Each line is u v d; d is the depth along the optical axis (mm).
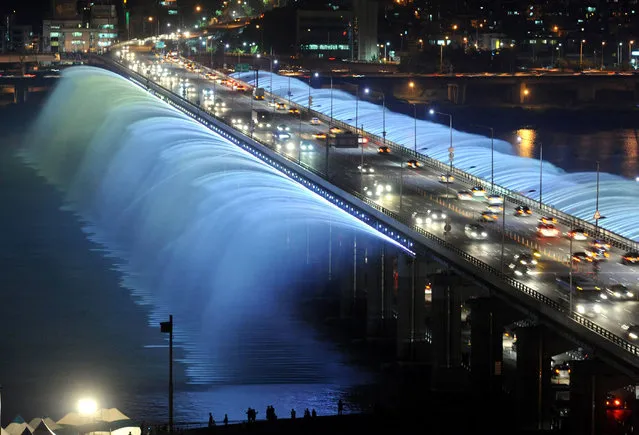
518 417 191625
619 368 169875
